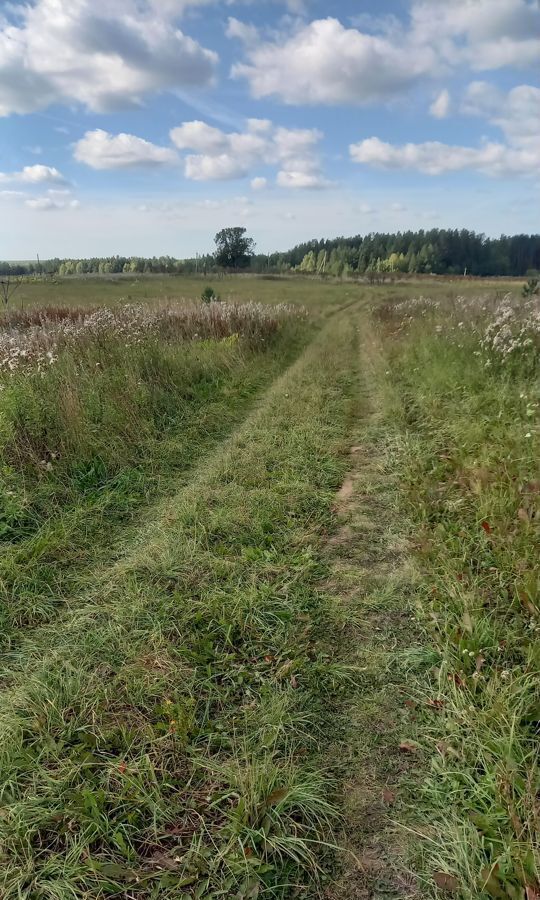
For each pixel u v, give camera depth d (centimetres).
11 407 489
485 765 194
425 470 465
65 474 460
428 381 730
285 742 216
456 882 163
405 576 323
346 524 395
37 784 197
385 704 235
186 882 167
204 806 191
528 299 1198
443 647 255
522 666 238
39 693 232
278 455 529
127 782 195
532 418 512
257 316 1325
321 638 277
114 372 678
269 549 362
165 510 423
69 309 1309
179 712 225
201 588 315
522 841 168
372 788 198
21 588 319
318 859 176
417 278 5625
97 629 280
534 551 306
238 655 265
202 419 653
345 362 1076
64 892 164
